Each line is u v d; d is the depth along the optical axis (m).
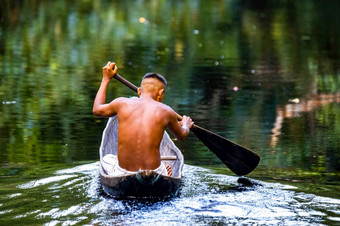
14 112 11.09
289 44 21.00
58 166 7.68
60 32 22.91
